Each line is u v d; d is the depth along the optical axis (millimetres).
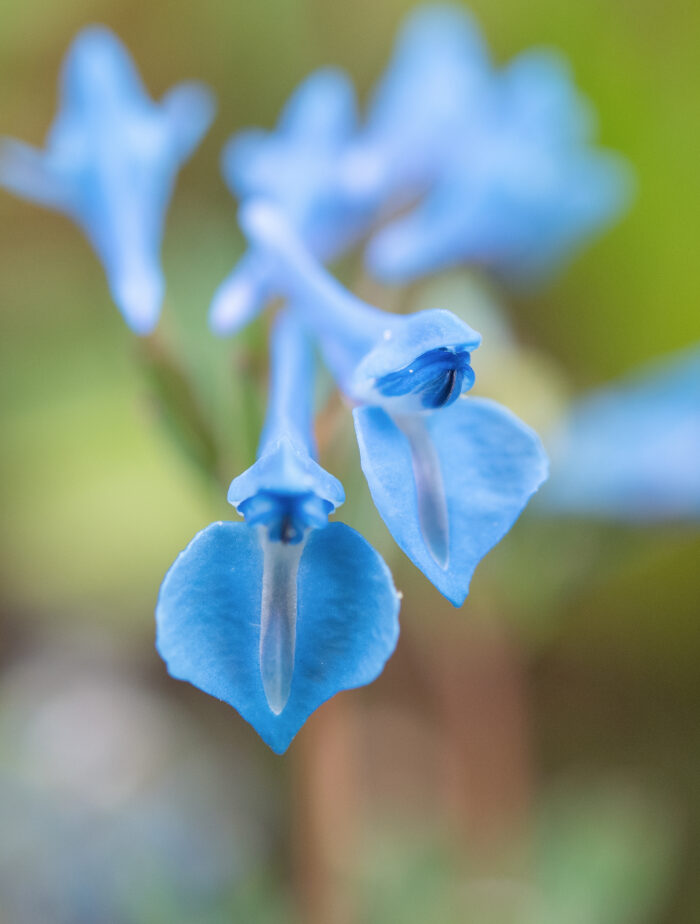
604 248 257
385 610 114
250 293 144
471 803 234
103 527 236
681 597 248
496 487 119
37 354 259
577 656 257
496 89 188
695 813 244
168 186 152
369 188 158
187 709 267
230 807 242
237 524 117
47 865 220
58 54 285
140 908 201
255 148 161
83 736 248
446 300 200
